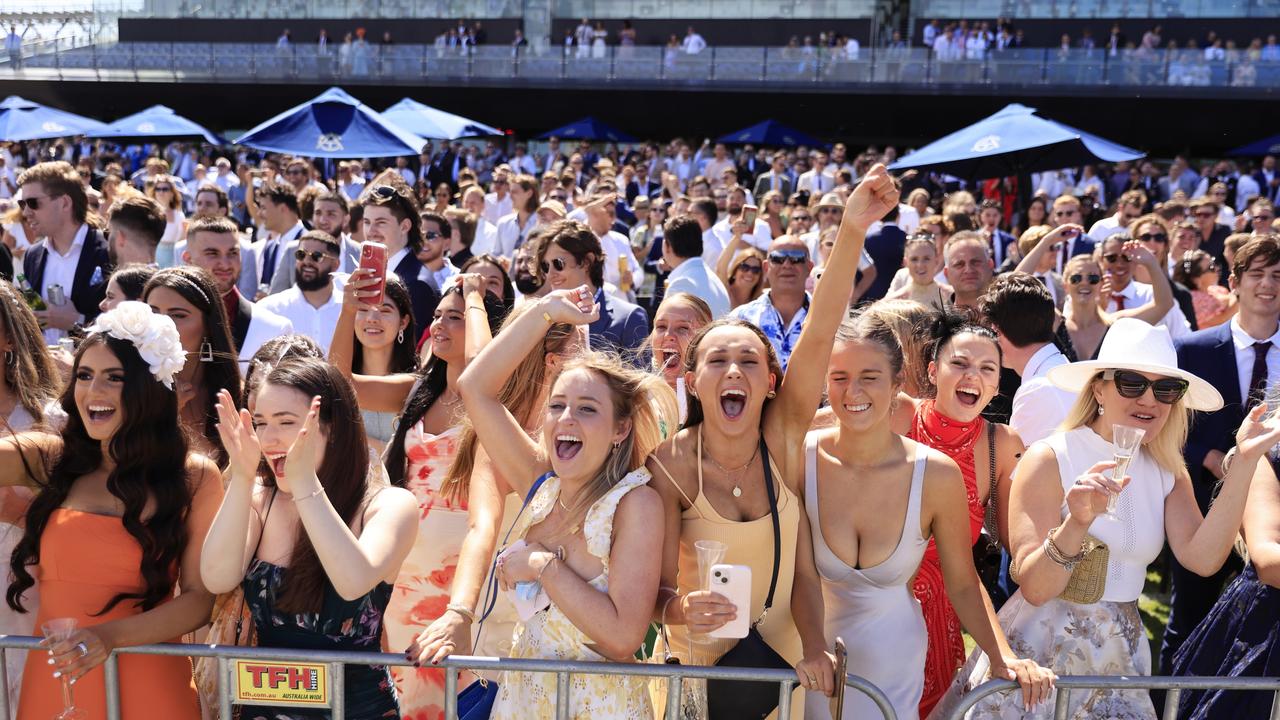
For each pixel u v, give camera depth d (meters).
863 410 2.82
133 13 36.84
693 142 28.12
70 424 2.76
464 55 31.31
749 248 7.70
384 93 31.97
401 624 3.64
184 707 2.72
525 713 2.68
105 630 2.54
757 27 35.25
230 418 2.51
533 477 2.88
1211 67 26.34
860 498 2.91
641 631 2.51
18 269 8.16
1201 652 3.20
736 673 2.53
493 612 3.49
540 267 5.30
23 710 2.70
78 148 26.95
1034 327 4.45
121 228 5.40
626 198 20.27
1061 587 2.77
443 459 3.70
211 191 9.09
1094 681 2.65
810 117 30.23
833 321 2.72
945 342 3.56
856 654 2.92
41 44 32.94
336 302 5.70
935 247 6.69
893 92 28.84
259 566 2.68
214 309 3.72
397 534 2.71
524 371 3.34
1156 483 3.07
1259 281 4.62
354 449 2.77
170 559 2.68
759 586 2.75
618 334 5.18
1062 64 27.45
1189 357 4.80
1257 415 2.87
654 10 35.69
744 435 2.74
